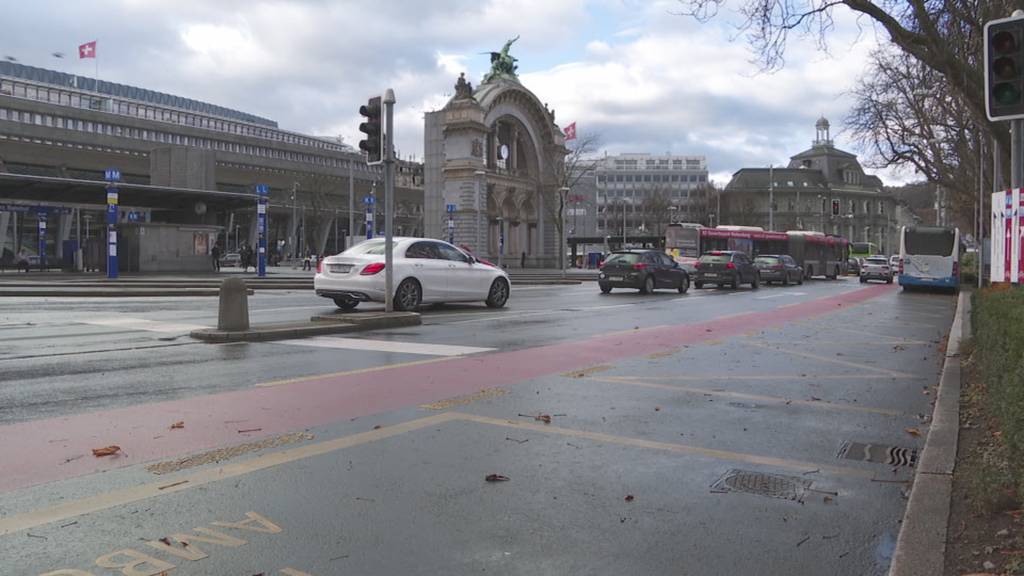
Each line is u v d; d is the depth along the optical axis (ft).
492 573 11.47
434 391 25.08
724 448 18.75
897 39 40.52
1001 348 18.04
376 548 12.30
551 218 271.69
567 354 34.55
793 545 12.74
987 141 96.07
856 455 18.38
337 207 366.63
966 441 18.71
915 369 32.37
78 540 12.35
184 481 15.39
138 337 38.58
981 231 101.76
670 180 515.09
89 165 303.68
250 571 11.32
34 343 36.04
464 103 226.38
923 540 12.33
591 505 14.49
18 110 301.22
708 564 11.93
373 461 17.03
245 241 361.10
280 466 16.52
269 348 35.19
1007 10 39.06
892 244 457.27
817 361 34.32
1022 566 10.73
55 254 246.68
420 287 55.26
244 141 387.34
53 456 16.98
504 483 15.69
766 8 41.45
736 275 107.76
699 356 35.04
